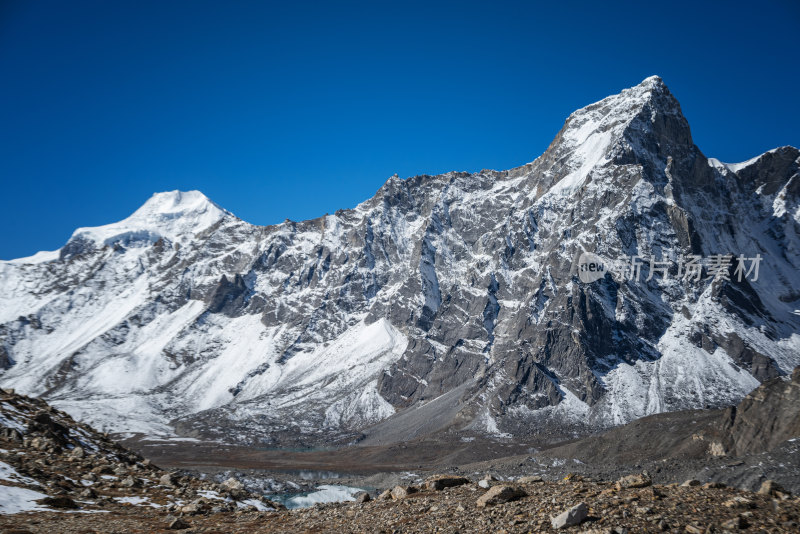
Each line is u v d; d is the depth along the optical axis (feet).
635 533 74.59
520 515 87.40
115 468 163.73
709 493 86.94
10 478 136.67
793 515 76.48
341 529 99.66
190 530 110.22
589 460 585.63
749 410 471.62
